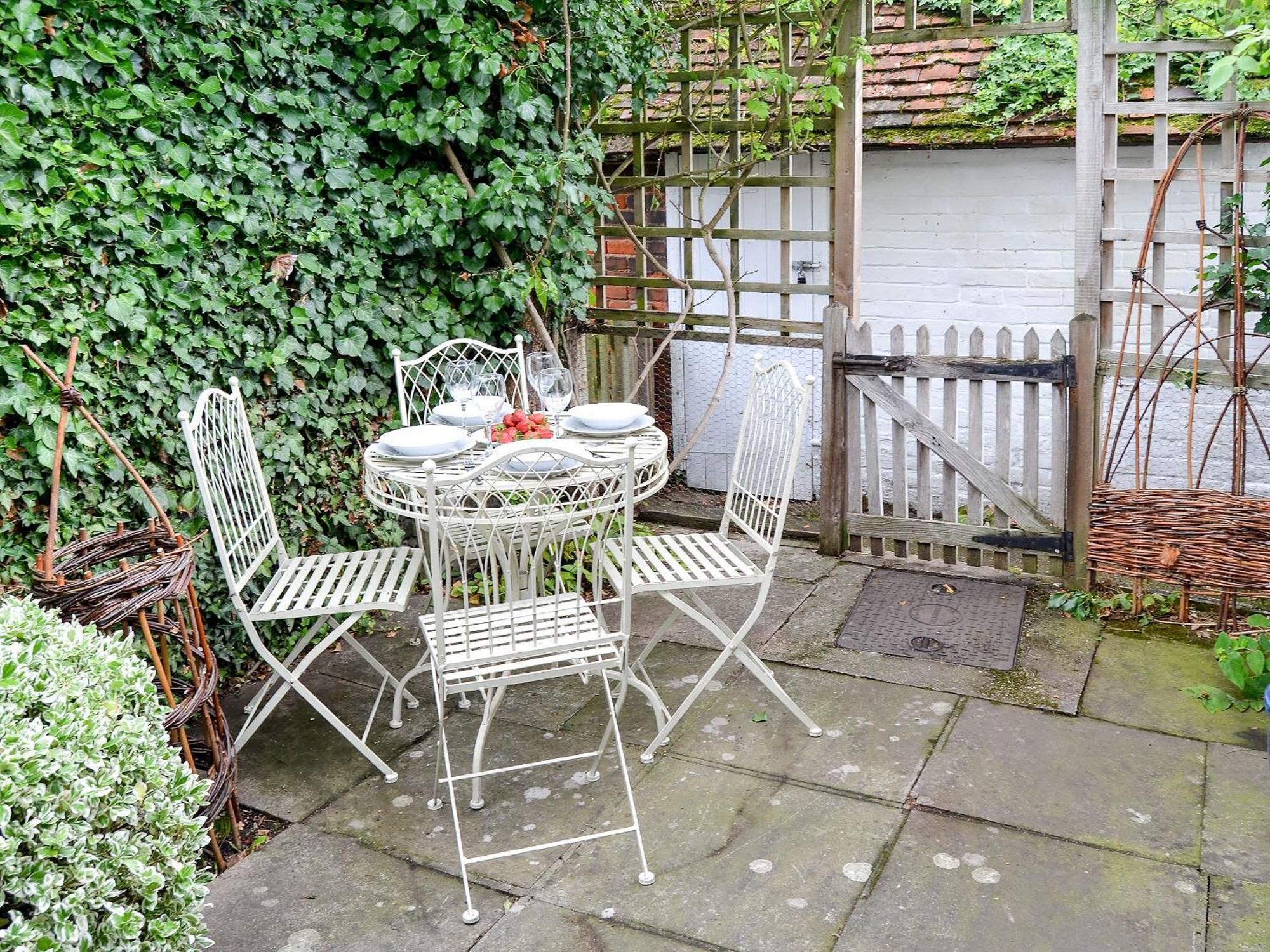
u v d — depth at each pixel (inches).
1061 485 184.4
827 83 202.1
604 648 124.0
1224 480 235.1
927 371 191.6
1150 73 229.3
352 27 178.1
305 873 119.4
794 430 135.2
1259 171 170.4
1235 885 110.6
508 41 192.1
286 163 169.6
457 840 113.3
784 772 134.8
